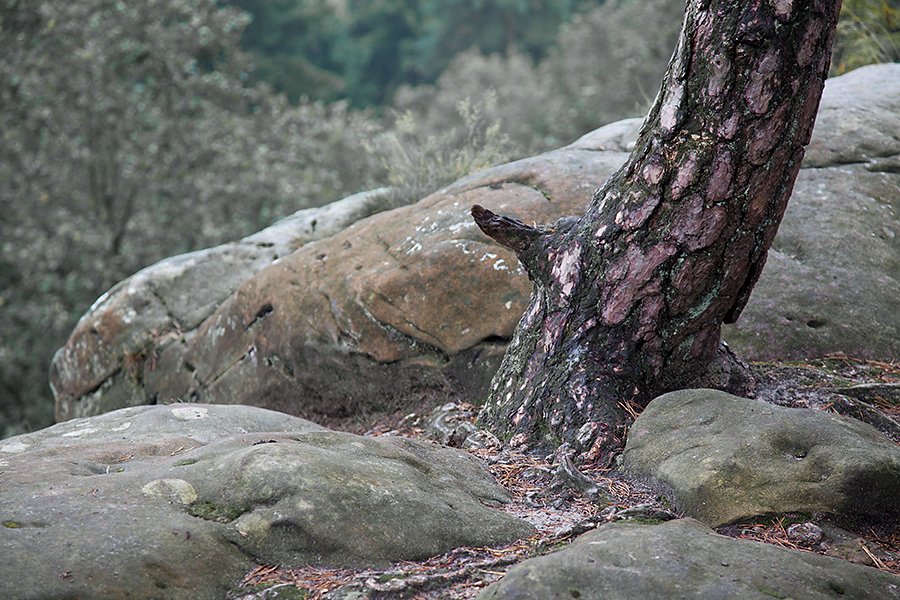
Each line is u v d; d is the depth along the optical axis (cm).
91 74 1627
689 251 378
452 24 6272
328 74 4791
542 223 580
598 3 5434
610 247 395
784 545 287
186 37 1781
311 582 254
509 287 552
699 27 356
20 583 229
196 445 378
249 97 1981
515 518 312
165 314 804
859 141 681
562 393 406
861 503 299
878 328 546
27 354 1652
